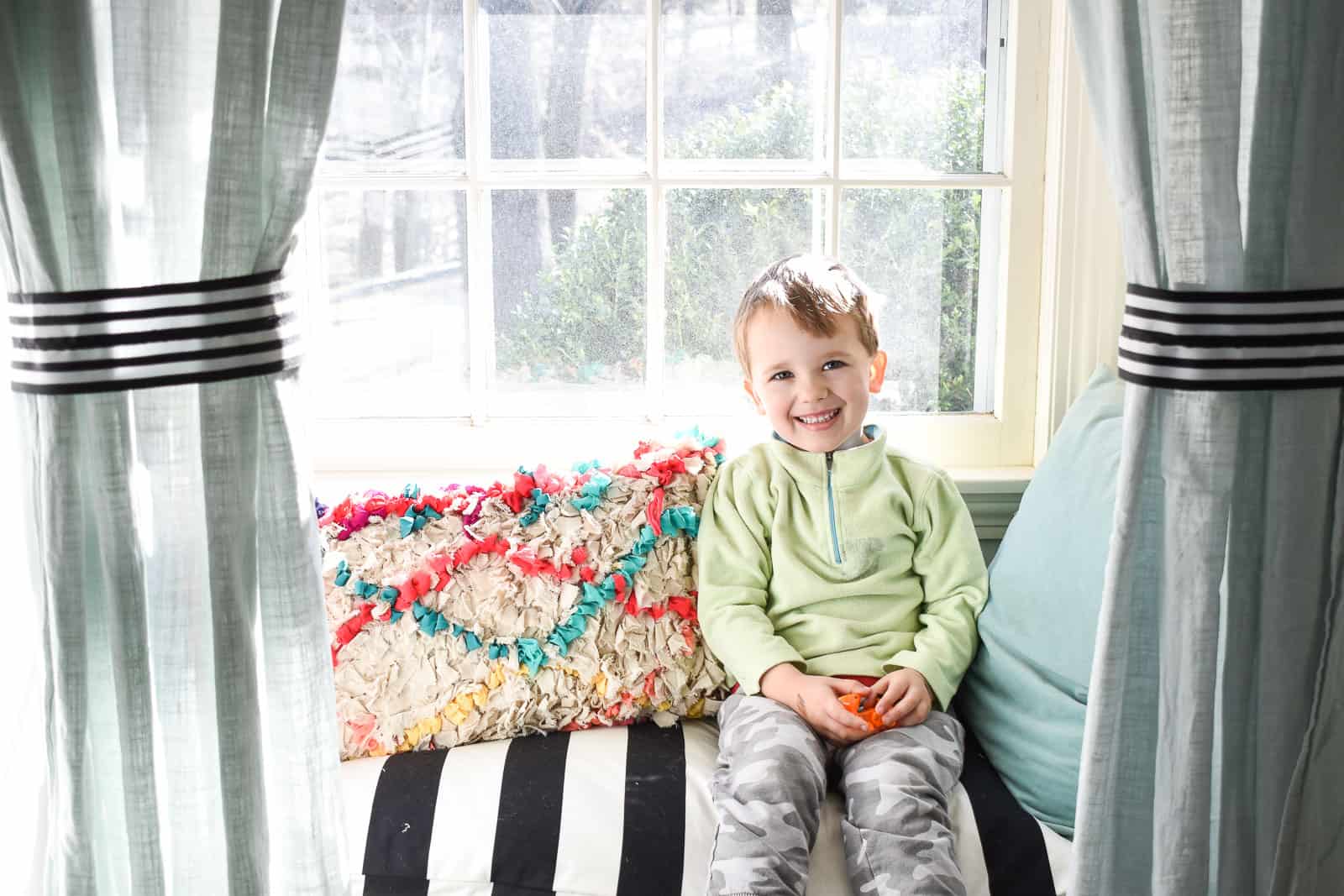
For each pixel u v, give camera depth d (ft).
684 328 6.46
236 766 3.90
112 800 4.02
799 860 4.59
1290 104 3.80
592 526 5.60
